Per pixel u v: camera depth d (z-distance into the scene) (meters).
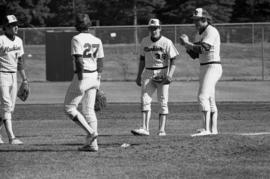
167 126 40.56
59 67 84.69
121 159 25.27
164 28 90.25
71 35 84.69
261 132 35.91
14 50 30.47
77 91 26.55
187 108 53.22
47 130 38.69
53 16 175.75
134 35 93.56
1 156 26.11
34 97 64.75
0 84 30.39
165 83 34.34
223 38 96.12
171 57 34.03
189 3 167.38
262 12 190.88
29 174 22.30
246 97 63.09
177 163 24.19
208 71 31.97
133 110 51.94
